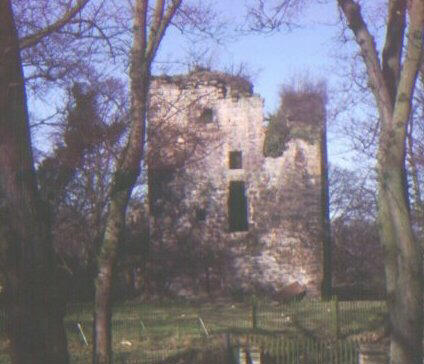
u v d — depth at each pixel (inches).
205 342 957.8
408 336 550.0
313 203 1875.0
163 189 1911.9
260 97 1898.4
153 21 733.3
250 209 1899.6
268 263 1881.2
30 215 466.9
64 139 1409.9
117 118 1291.8
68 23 627.8
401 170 568.7
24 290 460.4
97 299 700.0
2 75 471.2
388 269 567.2
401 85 571.5
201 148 1897.1
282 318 1275.8
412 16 568.7
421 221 1122.7
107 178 1627.7
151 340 1031.6
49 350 462.6
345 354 659.4
